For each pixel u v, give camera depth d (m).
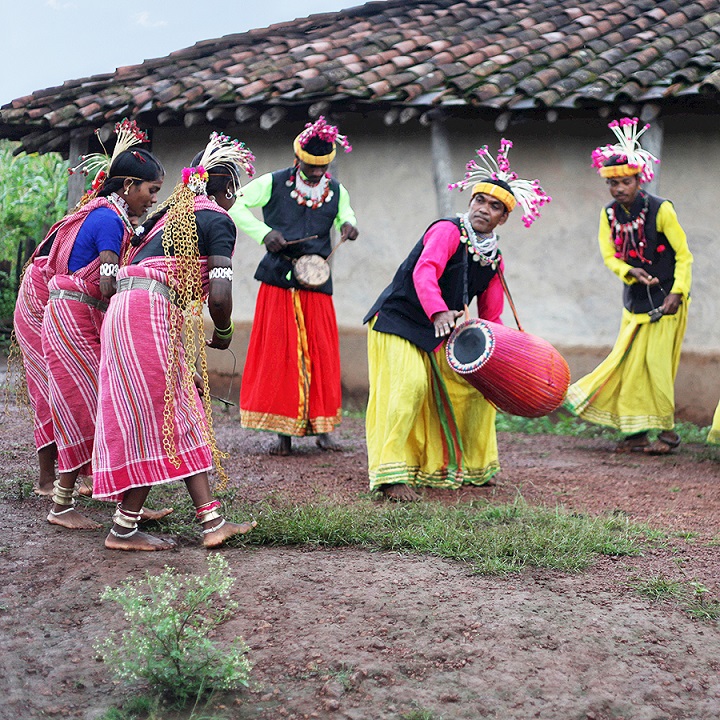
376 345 5.55
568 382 5.18
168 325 4.13
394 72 9.27
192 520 4.74
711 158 8.62
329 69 9.28
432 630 3.49
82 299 4.54
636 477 6.37
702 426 8.65
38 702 2.99
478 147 9.22
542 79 8.59
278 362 6.80
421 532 4.56
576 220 9.01
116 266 4.42
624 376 7.41
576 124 8.97
